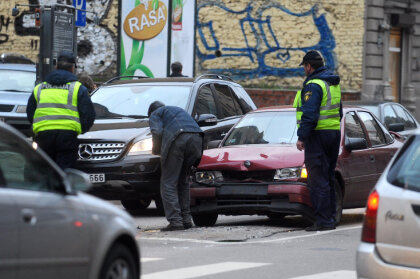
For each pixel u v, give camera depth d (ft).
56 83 106.42
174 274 76.02
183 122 109.91
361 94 272.51
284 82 260.42
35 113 106.32
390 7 285.84
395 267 58.08
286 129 119.24
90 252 53.83
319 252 90.74
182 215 111.65
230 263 82.69
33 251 48.93
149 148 120.47
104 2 250.57
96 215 54.85
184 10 247.91
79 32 251.60
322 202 108.37
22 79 185.78
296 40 261.44
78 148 118.93
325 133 107.96
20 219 48.19
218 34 254.06
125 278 57.36
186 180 111.86
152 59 248.11
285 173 109.60
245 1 256.11
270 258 86.33
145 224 118.11
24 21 258.57
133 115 129.18
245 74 256.93
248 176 111.24
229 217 132.26
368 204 60.18
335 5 266.16
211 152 115.03
